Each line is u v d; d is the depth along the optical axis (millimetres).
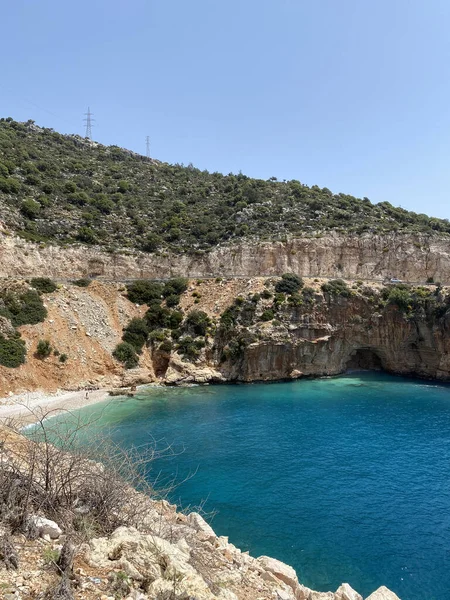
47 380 56812
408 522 27625
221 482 33031
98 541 10445
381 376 74812
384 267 86938
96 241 83750
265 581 13992
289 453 39219
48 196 92625
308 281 77250
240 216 101125
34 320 59906
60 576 8852
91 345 64000
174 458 37719
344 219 101875
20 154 106125
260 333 67688
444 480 33688
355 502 30125
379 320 74250
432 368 72625
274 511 28766
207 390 62969
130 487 15094
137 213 100438
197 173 144875
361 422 48656
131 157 149250
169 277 83312
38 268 72438
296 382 68938
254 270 84500
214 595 9711
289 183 133625
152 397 58719
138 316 72438
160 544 10984
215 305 74125
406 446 41156
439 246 87125
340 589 16609
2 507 10422
